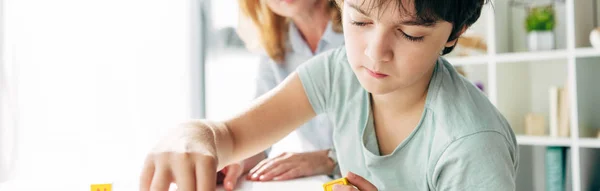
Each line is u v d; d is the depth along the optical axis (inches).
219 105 94.7
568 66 77.5
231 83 94.1
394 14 19.0
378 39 19.8
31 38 74.0
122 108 82.7
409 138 24.5
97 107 80.0
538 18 80.8
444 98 23.5
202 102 94.1
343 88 27.4
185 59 92.3
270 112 27.1
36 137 74.9
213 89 94.3
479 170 21.5
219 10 94.4
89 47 79.1
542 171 86.9
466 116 22.6
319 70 28.1
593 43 71.8
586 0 75.9
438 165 22.9
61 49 76.6
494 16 80.0
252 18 50.3
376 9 19.1
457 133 22.3
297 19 47.6
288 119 27.6
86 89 79.0
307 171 34.7
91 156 79.1
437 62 24.8
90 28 79.2
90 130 79.3
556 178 76.9
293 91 27.8
